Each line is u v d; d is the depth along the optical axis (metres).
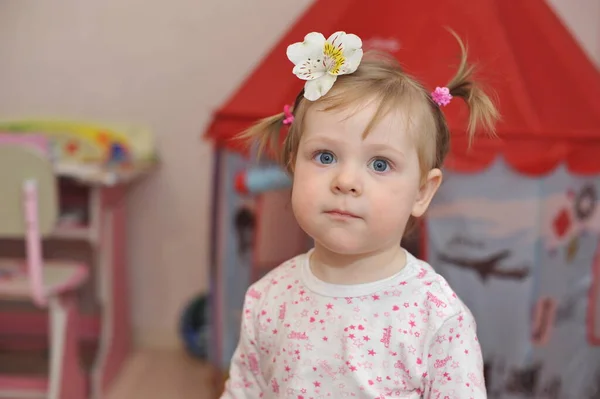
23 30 1.83
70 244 1.92
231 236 1.44
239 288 1.46
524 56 1.30
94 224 1.62
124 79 1.85
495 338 1.32
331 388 0.73
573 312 1.33
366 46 1.25
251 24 1.80
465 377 0.71
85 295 1.94
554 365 1.34
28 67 1.85
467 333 0.73
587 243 1.31
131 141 1.74
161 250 1.93
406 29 1.29
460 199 1.25
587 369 1.36
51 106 1.87
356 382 0.71
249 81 1.38
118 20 1.82
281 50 1.38
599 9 1.75
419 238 1.29
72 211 1.74
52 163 1.38
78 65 1.84
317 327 0.74
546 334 1.32
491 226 1.26
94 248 1.91
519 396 1.35
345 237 0.69
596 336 1.35
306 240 1.39
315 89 0.70
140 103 1.86
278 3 1.78
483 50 1.26
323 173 0.70
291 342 0.75
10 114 1.88
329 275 0.76
